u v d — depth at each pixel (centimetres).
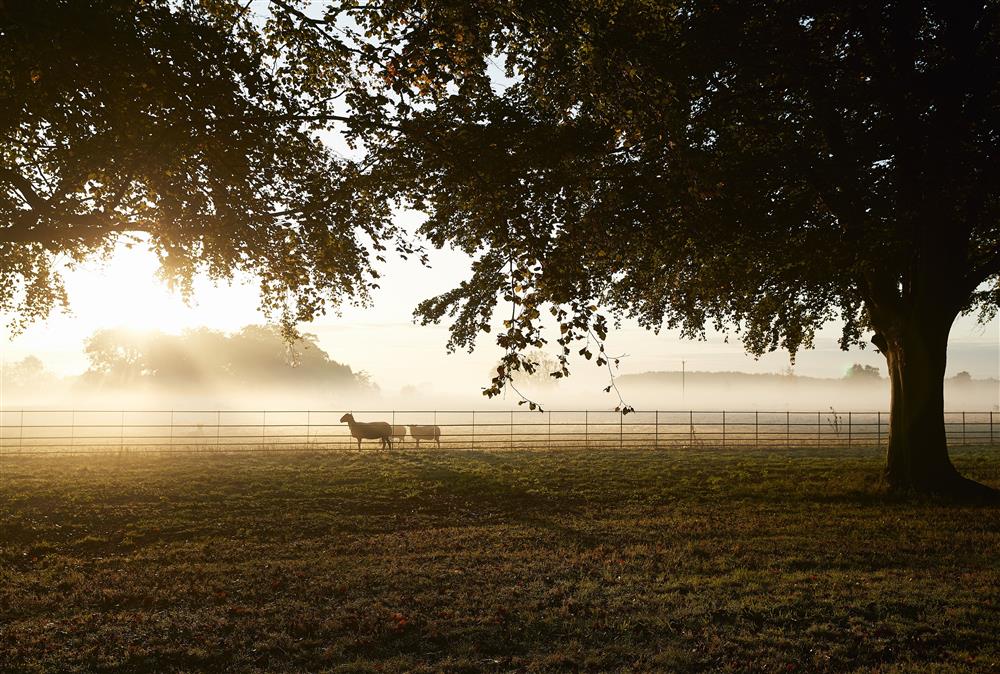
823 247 1462
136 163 961
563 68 801
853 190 1309
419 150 908
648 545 1268
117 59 817
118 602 948
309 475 2186
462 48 787
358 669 681
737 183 1319
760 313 2245
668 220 1228
